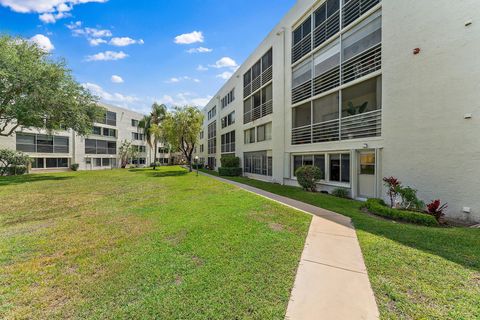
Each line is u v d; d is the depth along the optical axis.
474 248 3.81
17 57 15.10
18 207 8.30
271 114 15.69
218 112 29.86
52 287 3.00
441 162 6.29
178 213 6.89
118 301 2.65
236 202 8.25
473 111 5.74
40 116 17.55
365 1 8.57
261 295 2.63
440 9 6.28
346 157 9.63
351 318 2.20
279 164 14.55
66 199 9.86
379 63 8.05
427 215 5.55
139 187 13.63
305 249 3.92
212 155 33.44
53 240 4.82
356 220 5.71
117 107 39.53
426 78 6.57
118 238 4.87
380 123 8.02
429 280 2.84
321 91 10.96
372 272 3.08
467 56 5.83
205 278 3.04
